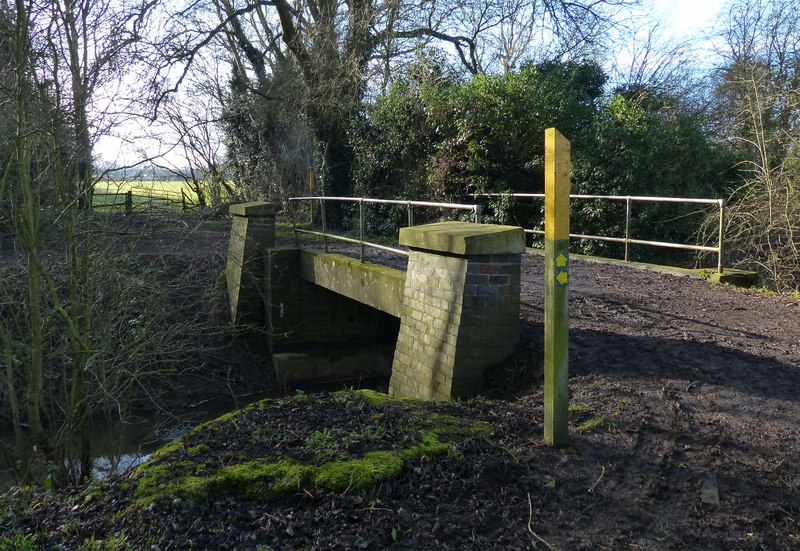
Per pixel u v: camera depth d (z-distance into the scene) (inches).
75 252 247.0
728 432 154.8
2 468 297.4
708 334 231.8
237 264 458.9
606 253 509.0
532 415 170.1
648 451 147.4
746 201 449.4
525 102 551.2
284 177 809.5
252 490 130.3
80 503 134.9
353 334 481.7
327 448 144.0
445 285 241.8
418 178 623.2
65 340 272.1
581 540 117.5
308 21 787.4
